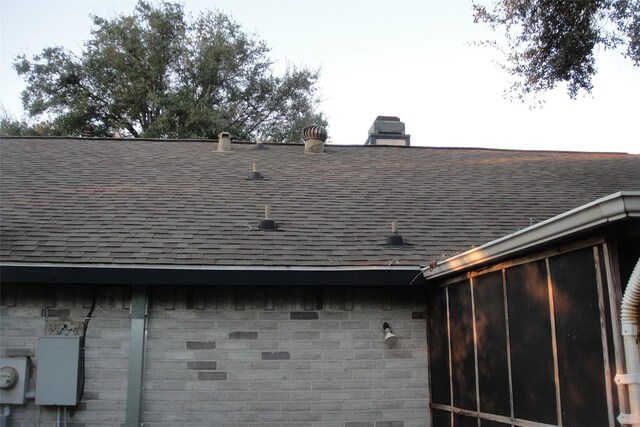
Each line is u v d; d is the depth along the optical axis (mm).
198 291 5863
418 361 6098
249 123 27484
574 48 9039
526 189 8758
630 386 3049
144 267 5422
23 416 5547
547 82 9555
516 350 4332
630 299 3035
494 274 4715
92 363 5672
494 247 4285
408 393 6012
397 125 13609
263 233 6441
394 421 5938
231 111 26125
